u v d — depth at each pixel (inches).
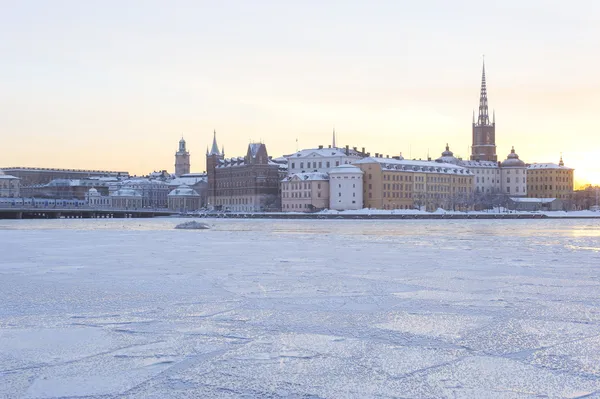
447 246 3558.1
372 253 3041.3
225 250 3277.6
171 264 2529.5
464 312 1487.5
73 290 1825.8
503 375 1026.1
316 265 2471.7
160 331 1309.1
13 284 1947.6
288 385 985.5
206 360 1107.9
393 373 1037.2
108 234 5324.8
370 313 1482.5
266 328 1332.4
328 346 1192.8
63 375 1034.7
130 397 941.8
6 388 978.7
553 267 2375.7
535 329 1318.9
